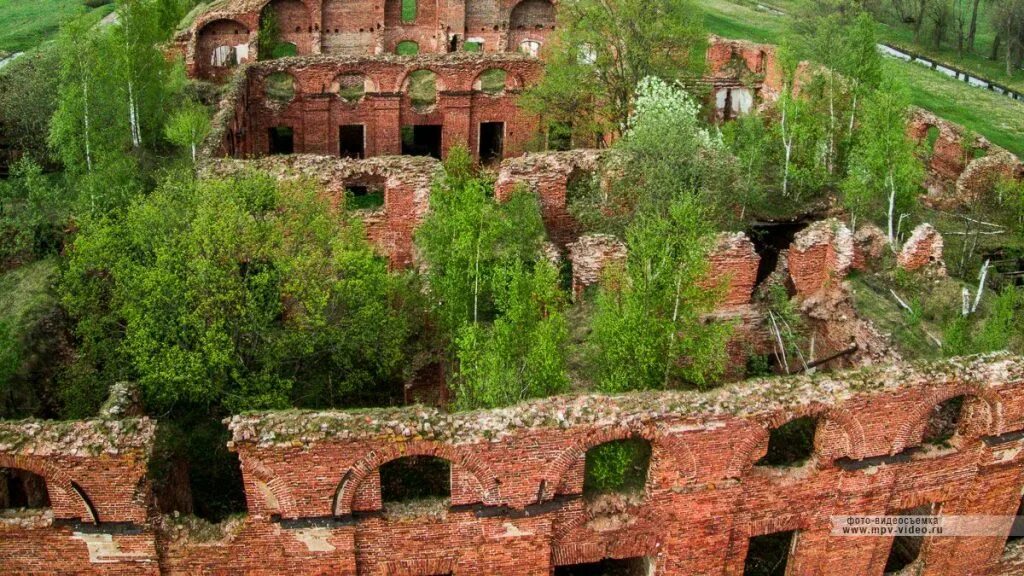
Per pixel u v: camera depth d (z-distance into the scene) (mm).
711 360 29469
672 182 42562
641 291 27656
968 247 46188
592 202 43719
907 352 34750
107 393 31531
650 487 25359
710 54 67312
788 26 92000
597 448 25641
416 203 43188
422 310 35625
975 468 27625
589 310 35844
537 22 73688
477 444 23516
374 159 43625
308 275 32500
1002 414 26781
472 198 32094
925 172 54031
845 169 51438
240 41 66438
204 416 33469
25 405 31234
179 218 33156
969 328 35062
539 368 26688
